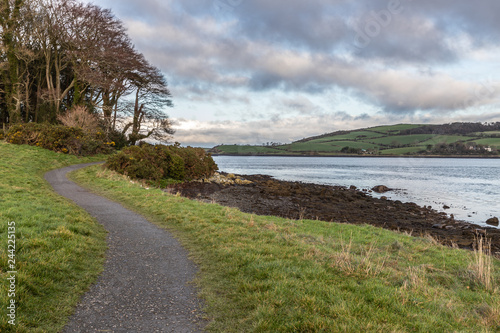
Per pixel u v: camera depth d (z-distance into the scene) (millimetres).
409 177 56188
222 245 8609
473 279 7504
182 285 6168
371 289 5789
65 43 43094
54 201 12820
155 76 53312
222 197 24484
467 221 20406
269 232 10266
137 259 7590
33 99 48875
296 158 186000
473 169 82750
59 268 6074
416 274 7164
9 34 39438
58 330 4348
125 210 13461
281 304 5105
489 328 4797
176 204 14484
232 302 5469
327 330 4328
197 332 4512
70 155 32125
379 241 11711
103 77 44875
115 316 4879
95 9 42906
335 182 46219
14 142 30281
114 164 25469
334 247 9875
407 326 4559
